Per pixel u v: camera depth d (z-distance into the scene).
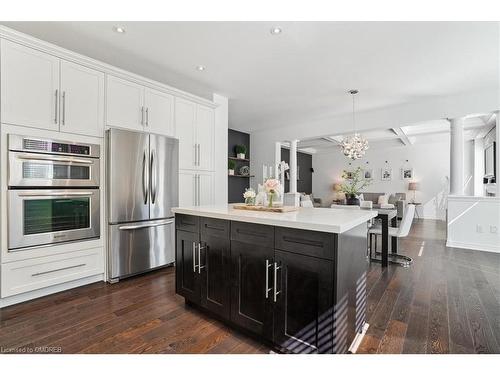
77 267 2.70
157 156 3.27
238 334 1.91
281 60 3.24
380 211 3.72
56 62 2.52
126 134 2.97
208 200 4.06
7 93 2.24
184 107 3.71
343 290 1.54
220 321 2.10
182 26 2.55
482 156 7.72
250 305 1.85
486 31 2.59
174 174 3.47
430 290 2.71
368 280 3.02
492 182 6.51
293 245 1.62
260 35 2.71
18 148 2.28
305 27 2.56
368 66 3.40
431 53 3.04
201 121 3.97
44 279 2.47
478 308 2.30
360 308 1.87
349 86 4.08
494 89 4.16
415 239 5.39
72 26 2.55
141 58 3.20
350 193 4.75
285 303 1.66
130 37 2.74
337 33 2.65
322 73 3.62
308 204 5.13
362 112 5.47
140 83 3.19
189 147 3.78
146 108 3.25
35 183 2.38
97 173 2.83
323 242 1.50
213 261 2.11
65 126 2.58
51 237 2.48
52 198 2.49
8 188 2.24
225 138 4.57
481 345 1.76
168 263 3.41
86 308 2.29
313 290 1.55
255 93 4.41
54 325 2.01
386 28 2.56
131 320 2.10
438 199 8.77
